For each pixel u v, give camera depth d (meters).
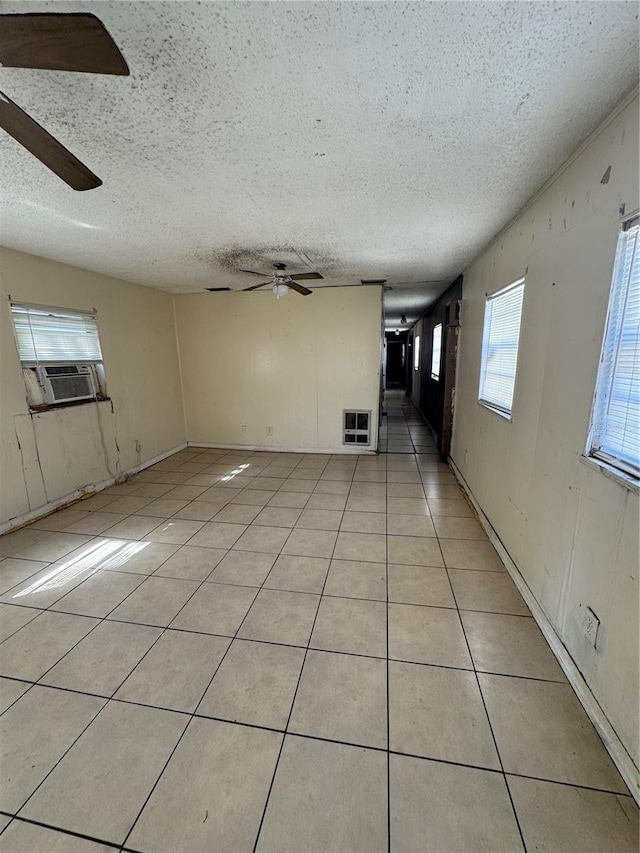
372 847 1.04
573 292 1.57
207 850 1.04
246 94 1.19
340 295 4.64
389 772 1.21
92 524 3.02
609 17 0.92
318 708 1.43
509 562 2.29
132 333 4.23
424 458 4.79
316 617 1.92
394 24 0.95
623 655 1.19
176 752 1.29
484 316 3.01
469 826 1.07
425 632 1.80
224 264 3.40
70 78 1.10
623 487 1.20
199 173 1.71
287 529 2.88
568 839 1.04
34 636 1.82
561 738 1.30
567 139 1.47
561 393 1.66
